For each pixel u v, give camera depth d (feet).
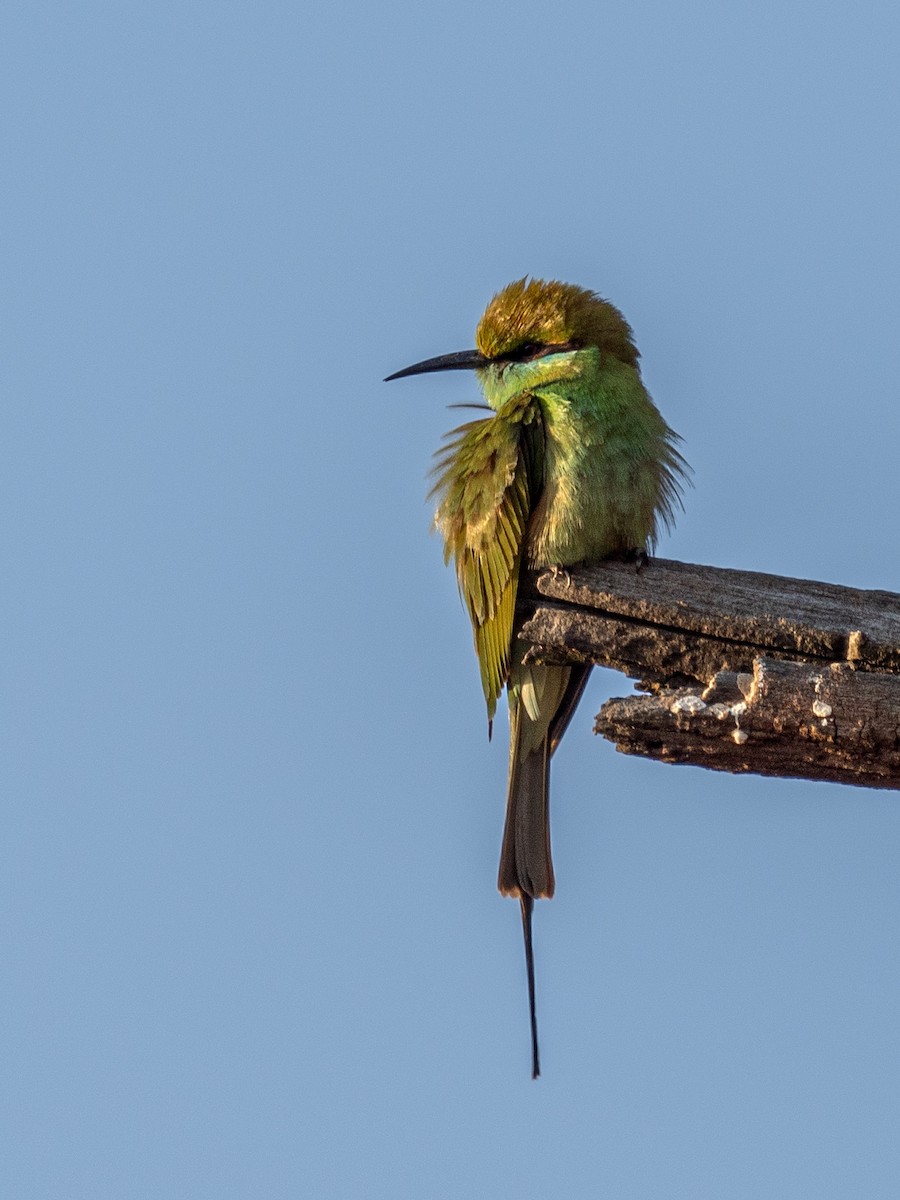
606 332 33.42
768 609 26.63
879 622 26.21
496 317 33.99
